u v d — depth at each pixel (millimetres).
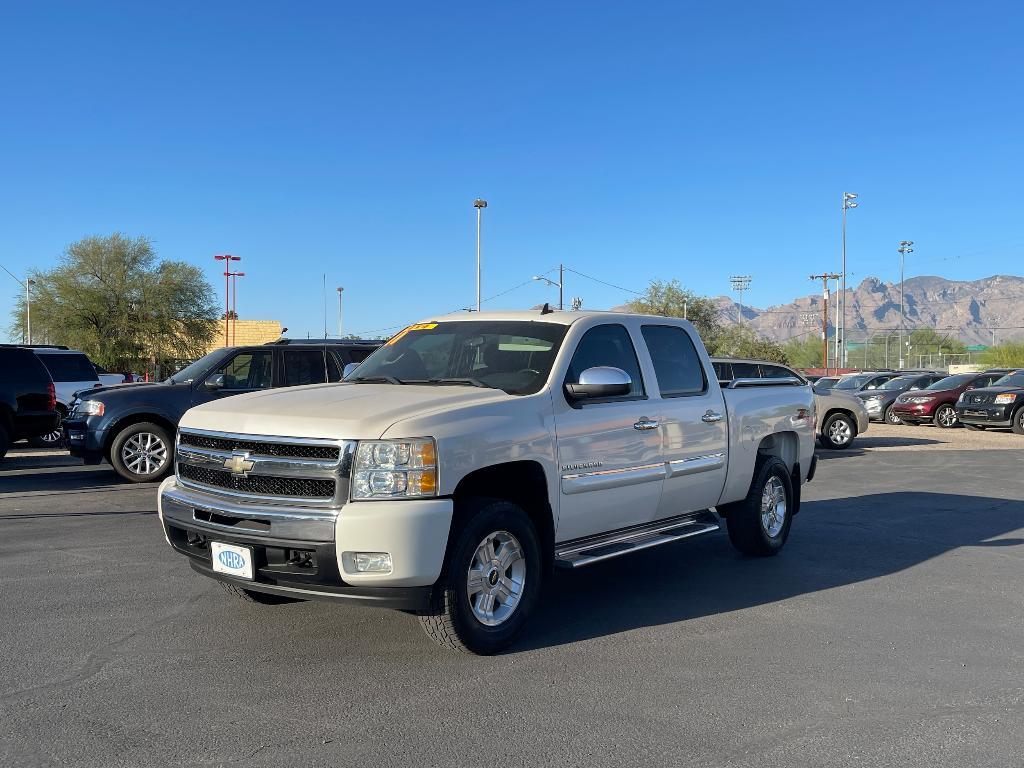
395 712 4121
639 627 5539
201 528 4832
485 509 4820
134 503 10023
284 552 4582
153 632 5270
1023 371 23578
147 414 11633
